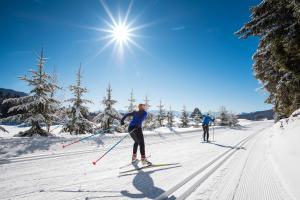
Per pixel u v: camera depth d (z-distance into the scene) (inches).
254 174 212.7
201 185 178.1
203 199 147.5
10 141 347.3
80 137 470.6
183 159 295.1
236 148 416.5
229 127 1551.4
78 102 790.5
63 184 176.1
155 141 547.8
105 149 381.4
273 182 186.5
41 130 567.8
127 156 318.0
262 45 466.9
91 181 185.3
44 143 369.7
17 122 564.7
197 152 362.3
